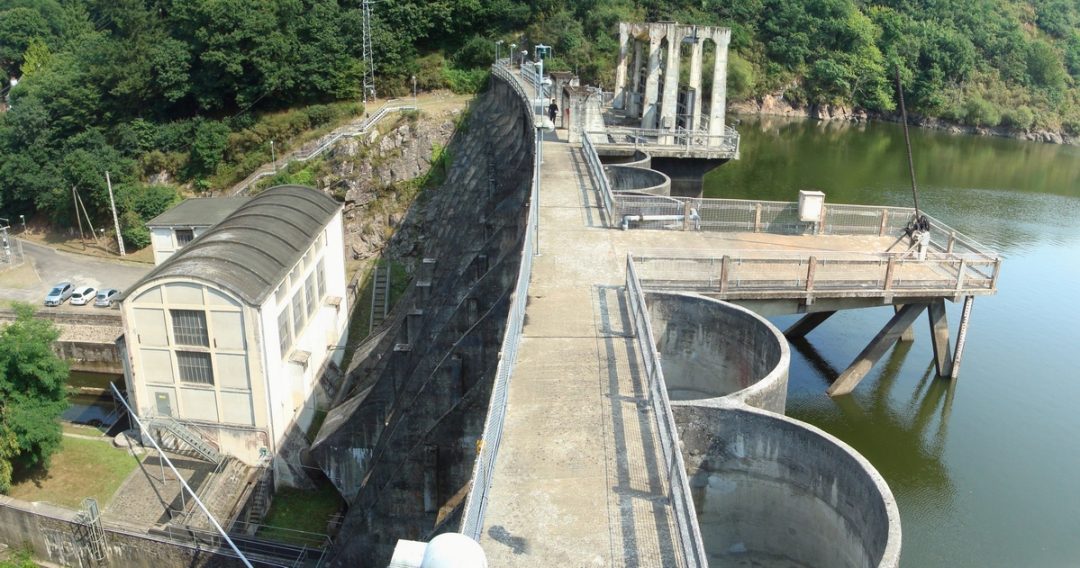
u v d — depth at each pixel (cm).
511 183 4825
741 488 2058
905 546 3077
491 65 9300
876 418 3847
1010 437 3756
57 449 3703
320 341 4531
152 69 8394
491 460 1639
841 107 13938
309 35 8819
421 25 9369
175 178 8312
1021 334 4991
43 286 6831
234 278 3528
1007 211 8281
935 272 3619
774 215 4006
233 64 8281
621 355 2277
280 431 3747
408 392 3338
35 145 8344
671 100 5769
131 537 3244
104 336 5631
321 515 3553
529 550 1491
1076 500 3334
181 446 3728
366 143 7694
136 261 7475
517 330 2244
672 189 5706
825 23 13912
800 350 4572
